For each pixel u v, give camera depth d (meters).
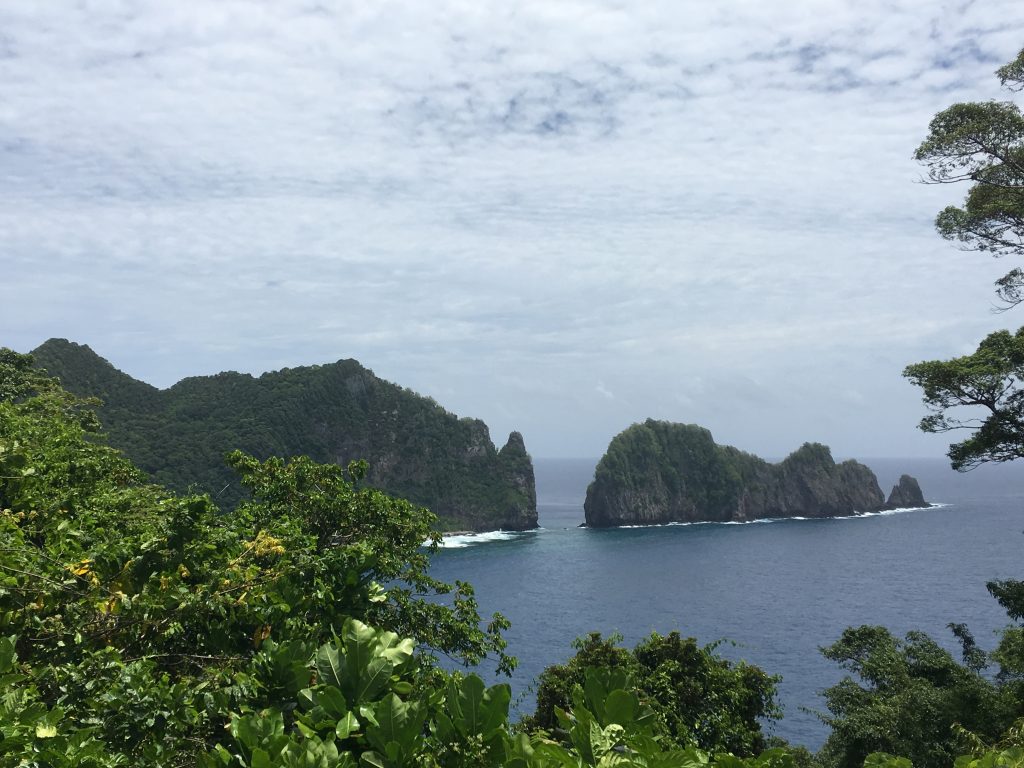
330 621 6.98
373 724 3.16
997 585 21.64
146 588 5.99
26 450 8.62
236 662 5.55
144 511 10.94
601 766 3.01
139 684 4.58
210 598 5.77
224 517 8.83
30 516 7.50
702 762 3.04
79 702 4.51
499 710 3.35
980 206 21.66
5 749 3.35
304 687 4.48
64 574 5.81
